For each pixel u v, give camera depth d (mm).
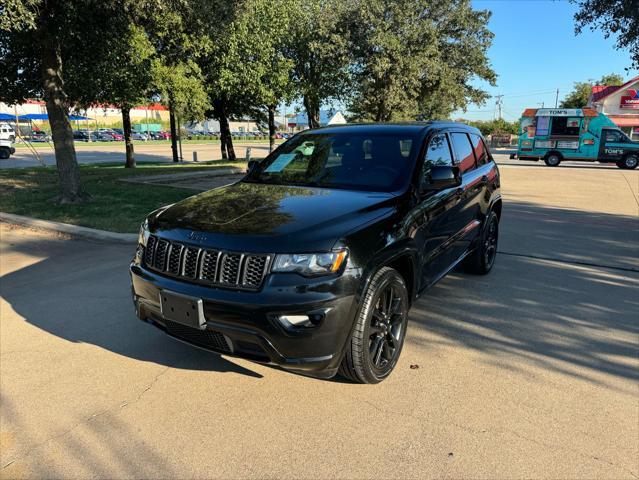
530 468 2375
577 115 25312
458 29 29281
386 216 3186
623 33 10039
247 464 2424
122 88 16438
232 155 28688
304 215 3012
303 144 4465
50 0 8578
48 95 9695
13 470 2389
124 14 9391
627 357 3555
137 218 8406
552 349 3680
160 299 2932
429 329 4039
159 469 2395
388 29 24688
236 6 10836
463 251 4867
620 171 22500
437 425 2729
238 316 2633
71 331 3988
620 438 2607
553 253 6676
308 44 23812
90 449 2549
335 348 2719
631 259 6375
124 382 3213
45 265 5895
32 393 3078
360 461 2438
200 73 18219
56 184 13508
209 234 2854
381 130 4277
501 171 21719
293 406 2928
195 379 3252
